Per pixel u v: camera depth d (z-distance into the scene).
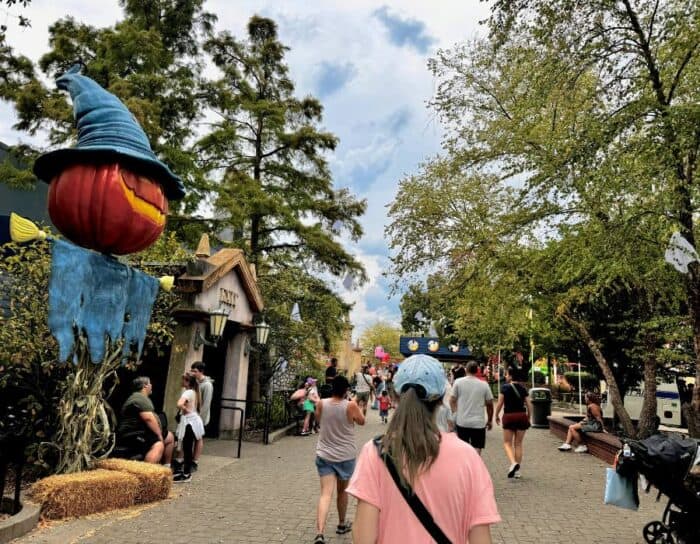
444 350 33.06
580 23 9.43
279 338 17.78
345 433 5.75
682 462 5.41
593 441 12.41
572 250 10.87
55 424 7.68
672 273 9.91
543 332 15.57
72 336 6.53
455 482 2.08
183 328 11.07
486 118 13.84
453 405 8.52
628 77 9.29
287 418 16.12
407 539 2.03
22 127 15.91
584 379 23.66
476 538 2.04
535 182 10.21
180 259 11.55
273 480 8.84
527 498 8.04
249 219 18.92
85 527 5.91
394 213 15.86
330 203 19.94
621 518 7.08
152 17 18.94
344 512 5.98
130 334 7.68
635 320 13.22
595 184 9.13
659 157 8.41
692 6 8.62
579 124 9.84
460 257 15.05
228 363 13.85
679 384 18.00
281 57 20.62
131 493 6.84
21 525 5.50
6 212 16.06
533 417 19.17
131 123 7.00
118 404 12.22
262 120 19.31
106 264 7.06
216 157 19.31
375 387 25.23
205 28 19.95
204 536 5.80
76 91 7.05
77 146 6.77
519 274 13.50
